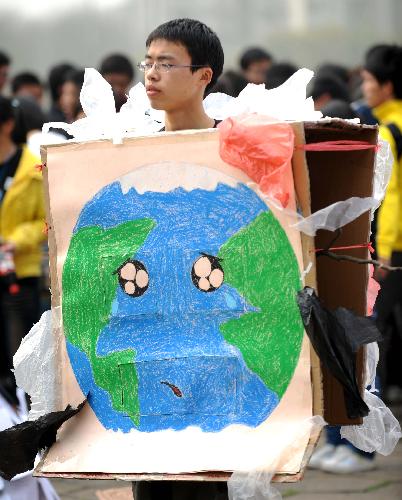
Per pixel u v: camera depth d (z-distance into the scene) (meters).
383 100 10.77
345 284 5.66
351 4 17.08
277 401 5.31
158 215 5.48
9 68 15.04
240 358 5.34
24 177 10.77
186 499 5.88
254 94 5.74
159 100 5.83
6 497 6.98
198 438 5.38
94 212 5.60
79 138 5.80
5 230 10.87
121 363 5.54
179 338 5.46
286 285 5.27
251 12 16.47
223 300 5.38
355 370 5.36
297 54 17.00
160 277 5.48
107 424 5.59
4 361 10.84
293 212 5.21
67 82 12.54
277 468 5.16
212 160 5.36
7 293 10.87
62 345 5.71
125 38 15.73
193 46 5.79
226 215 5.36
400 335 12.08
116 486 9.60
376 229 10.33
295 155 5.17
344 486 9.52
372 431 5.89
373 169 5.55
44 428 5.56
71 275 5.66
